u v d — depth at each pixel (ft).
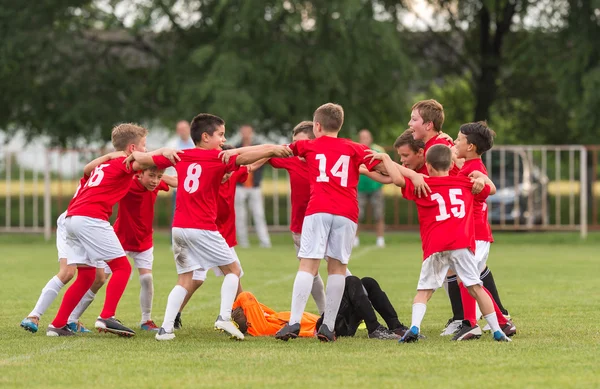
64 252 84.07
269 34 239.50
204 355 68.69
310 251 75.97
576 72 240.12
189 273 79.41
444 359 66.13
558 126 315.37
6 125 283.38
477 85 312.09
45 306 82.43
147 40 289.33
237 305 83.76
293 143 78.69
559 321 87.86
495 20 299.17
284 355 68.49
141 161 79.56
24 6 254.47
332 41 237.66
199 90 226.79
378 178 80.64
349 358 66.95
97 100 260.01
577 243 214.69
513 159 234.99
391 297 109.70
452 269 78.23
